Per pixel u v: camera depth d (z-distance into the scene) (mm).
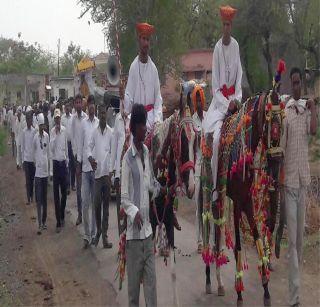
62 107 17828
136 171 5836
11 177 18641
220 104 7082
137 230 5809
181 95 6355
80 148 10516
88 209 9703
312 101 6688
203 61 30312
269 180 6281
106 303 7246
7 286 8070
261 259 6340
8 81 49812
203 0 32344
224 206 6703
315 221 9625
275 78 6164
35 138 11297
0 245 10422
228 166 6500
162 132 6516
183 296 7223
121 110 7484
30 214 12969
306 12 27828
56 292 7793
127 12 21516
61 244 10227
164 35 22641
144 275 5902
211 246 7070
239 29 29688
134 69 7316
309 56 29625
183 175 6211
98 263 8852
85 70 19031
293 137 6652
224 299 7082
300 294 7164
